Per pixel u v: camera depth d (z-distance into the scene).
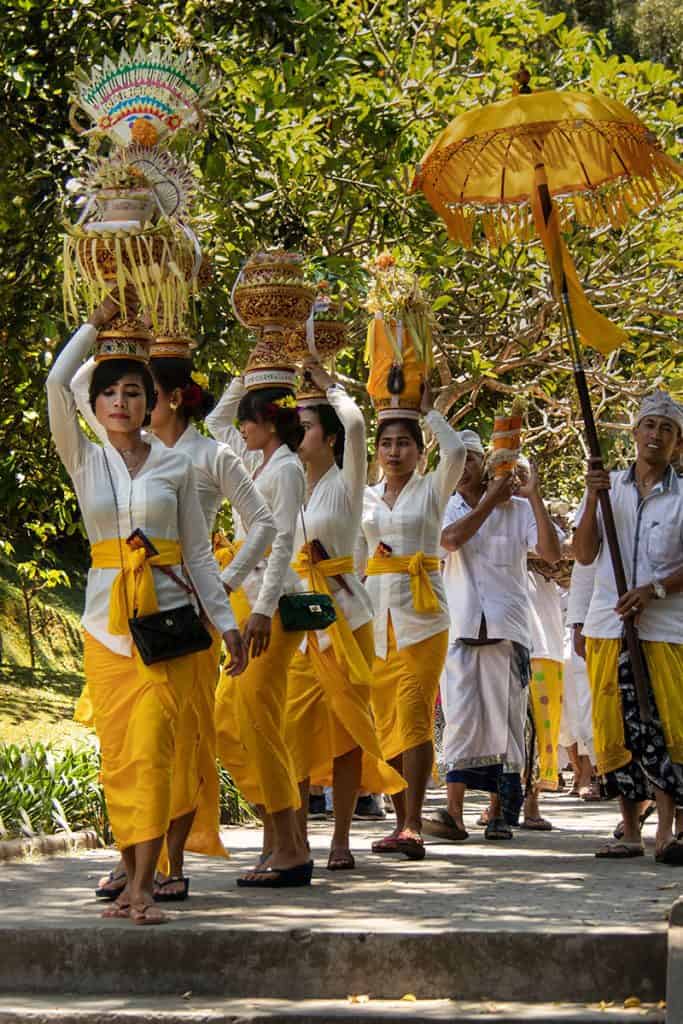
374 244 20.12
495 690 13.21
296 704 10.72
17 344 17.03
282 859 9.66
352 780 10.71
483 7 22.72
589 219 12.55
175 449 9.31
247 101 17.44
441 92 20.19
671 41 42.16
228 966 7.78
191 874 10.42
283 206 17.73
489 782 13.23
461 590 13.39
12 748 13.85
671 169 11.52
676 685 11.08
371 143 18.83
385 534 11.88
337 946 7.70
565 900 8.90
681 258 24.39
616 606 11.07
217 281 16.78
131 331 8.76
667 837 11.06
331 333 11.44
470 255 22.97
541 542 13.27
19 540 37.41
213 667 9.23
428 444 23.59
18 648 33.62
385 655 11.77
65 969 7.90
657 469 11.51
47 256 16.47
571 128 12.04
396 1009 7.36
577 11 42.62
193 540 8.70
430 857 11.53
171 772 8.32
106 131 9.22
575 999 7.54
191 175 9.22
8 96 16.25
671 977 7.04
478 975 7.61
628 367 27.89
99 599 8.45
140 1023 7.23
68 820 12.89
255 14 17.39
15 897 9.18
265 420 10.00
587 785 18.84
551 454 31.83
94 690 8.46
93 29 16.45
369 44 21.97
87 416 9.38
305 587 10.12
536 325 24.14
